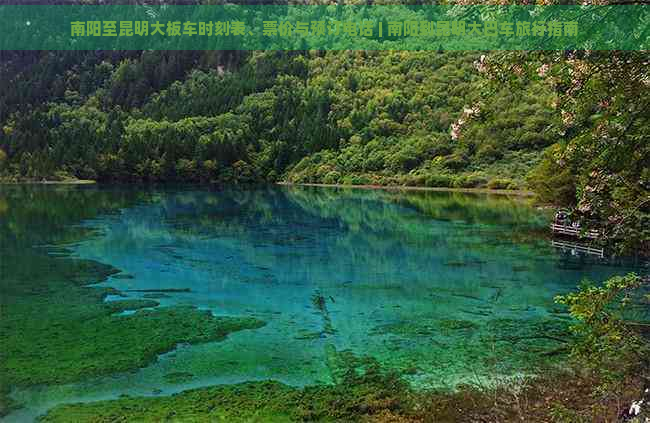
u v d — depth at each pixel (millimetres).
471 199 62438
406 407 11922
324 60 138375
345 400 12336
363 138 99250
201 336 16703
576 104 5855
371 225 42125
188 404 12180
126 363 14516
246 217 46812
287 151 100000
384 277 24641
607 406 8711
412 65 125062
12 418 11477
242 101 122500
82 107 133375
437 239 35250
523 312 19016
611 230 6297
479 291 22000
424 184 80750
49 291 21859
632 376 8883
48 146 97125
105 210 50719
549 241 33438
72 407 11992
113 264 27219
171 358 14953
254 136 103812
